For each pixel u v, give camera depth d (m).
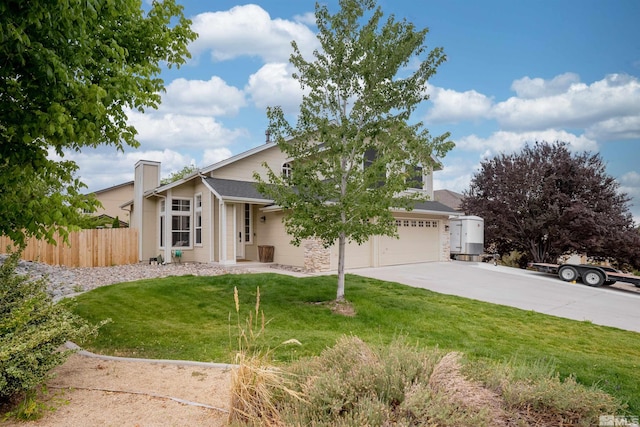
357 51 8.64
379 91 8.78
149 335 6.45
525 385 3.08
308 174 8.73
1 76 3.72
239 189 15.13
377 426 2.57
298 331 6.96
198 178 16.67
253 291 9.93
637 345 7.09
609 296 11.97
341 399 2.92
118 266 15.38
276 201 8.93
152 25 5.55
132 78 4.59
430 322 8.01
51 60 3.59
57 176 4.68
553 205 19.25
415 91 8.97
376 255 15.87
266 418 2.92
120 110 5.14
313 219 8.76
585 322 8.60
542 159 20.77
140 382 4.42
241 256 16.66
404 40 8.70
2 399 3.80
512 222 21.02
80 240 15.16
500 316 8.81
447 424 2.51
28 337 3.73
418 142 8.63
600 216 18.23
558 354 6.20
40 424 3.38
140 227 17.17
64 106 3.96
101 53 4.63
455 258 20.16
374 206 8.18
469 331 7.53
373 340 6.67
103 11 4.53
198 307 8.48
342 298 9.20
